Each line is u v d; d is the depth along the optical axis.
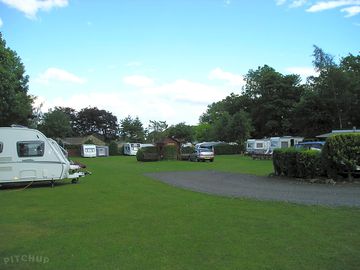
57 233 8.23
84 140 100.31
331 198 12.03
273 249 6.72
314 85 62.62
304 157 17.59
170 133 72.38
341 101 59.16
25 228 8.77
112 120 123.25
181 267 5.91
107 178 22.06
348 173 16.52
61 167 18.47
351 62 64.31
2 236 8.03
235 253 6.54
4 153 17.81
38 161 18.16
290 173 18.98
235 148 72.25
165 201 12.52
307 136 64.25
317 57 61.28
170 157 49.91
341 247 6.75
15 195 15.04
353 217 9.13
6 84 29.70
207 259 6.27
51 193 15.44
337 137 16.20
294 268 5.76
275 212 10.02
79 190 16.27
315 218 9.12
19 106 34.88
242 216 9.61
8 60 30.27
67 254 6.67
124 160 53.69
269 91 80.06
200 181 19.53
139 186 17.47
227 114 74.06
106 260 6.30
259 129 83.38
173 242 7.30
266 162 39.81
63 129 77.50
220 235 7.76
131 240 7.51
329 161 16.52
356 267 5.77
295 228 8.19
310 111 62.25
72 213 10.61
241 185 16.98
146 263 6.12
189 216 9.78
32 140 18.22
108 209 11.15
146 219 9.52
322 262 6.00
